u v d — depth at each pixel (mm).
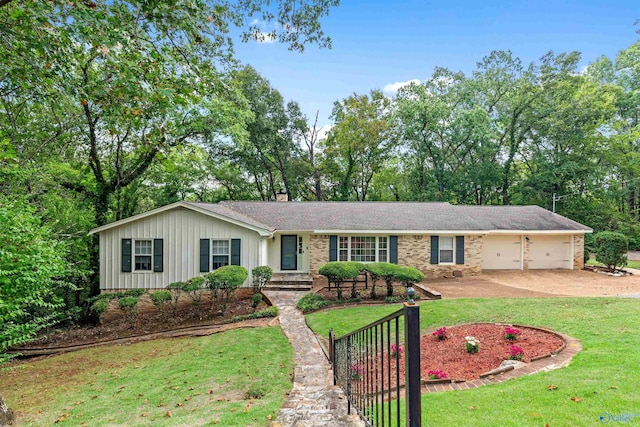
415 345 2154
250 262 14516
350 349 4699
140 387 6840
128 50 5262
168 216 14344
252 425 4219
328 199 35031
